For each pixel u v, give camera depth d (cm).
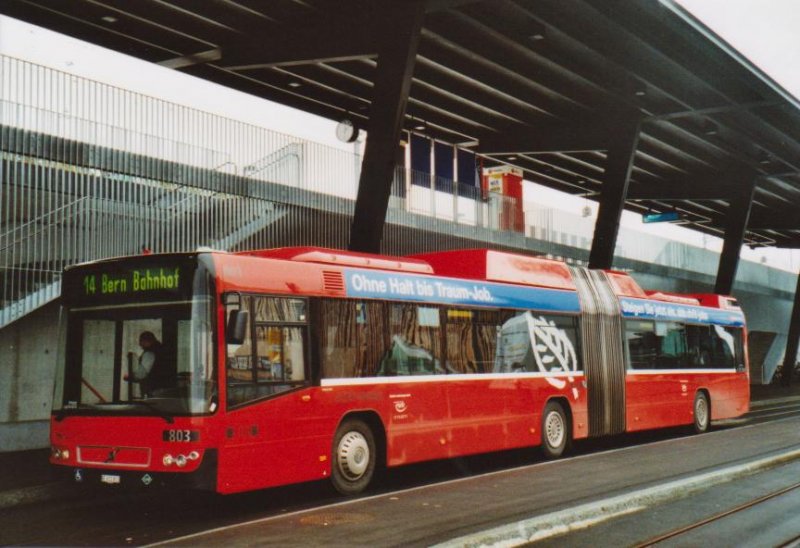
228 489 970
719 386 2222
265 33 2153
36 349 1664
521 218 3466
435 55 2412
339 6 2041
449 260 1521
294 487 1254
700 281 4825
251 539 834
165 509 1085
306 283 1119
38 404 1662
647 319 1938
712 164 3806
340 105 2828
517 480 1241
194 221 1880
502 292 1496
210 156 1942
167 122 1841
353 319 1183
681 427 2248
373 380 1198
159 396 970
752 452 1596
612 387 1770
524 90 2747
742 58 2514
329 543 809
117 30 2131
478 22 2162
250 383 1016
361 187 1989
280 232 2114
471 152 3262
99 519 1019
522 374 1511
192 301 980
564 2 2102
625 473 1308
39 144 1581
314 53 2084
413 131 3100
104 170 1697
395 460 1222
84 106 1677
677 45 2394
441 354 1334
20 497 1129
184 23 2114
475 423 1381
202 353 969
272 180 2105
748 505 1027
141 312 1006
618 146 2927
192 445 945
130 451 975
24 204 1559
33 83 1594
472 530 866
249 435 1003
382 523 910
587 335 1714
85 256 1655
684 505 1028
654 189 4131
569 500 1054
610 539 838
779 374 5856
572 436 1631
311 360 1107
